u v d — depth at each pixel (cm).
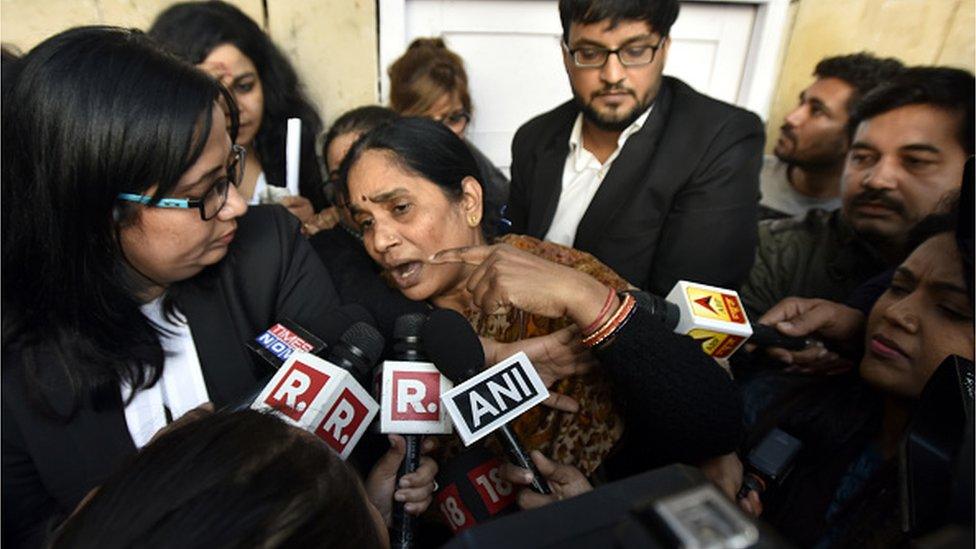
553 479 82
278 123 208
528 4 259
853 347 130
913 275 98
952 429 56
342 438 81
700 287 103
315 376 80
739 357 142
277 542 39
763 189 232
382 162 103
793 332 125
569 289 82
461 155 112
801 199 221
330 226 162
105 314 83
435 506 96
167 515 39
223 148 81
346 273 124
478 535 33
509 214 205
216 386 96
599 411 94
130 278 87
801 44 231
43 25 212
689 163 152
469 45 266
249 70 190
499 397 79
